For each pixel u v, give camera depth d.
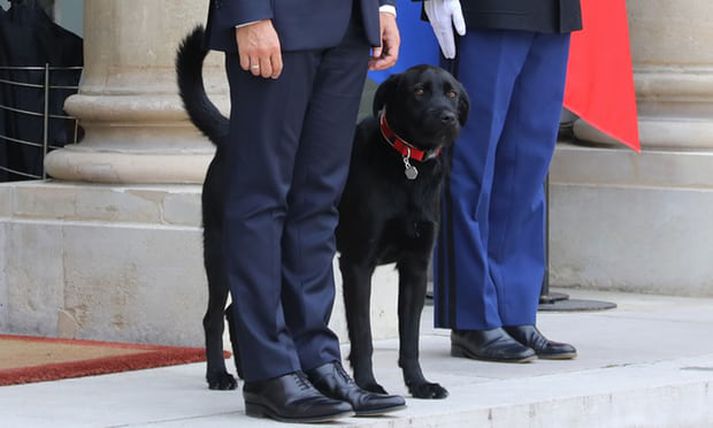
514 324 10.62
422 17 10.38
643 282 14.96
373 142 8.50
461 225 10.34
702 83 14.88
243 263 7.58
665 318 12.96
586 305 13.66
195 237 10.67
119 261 10.98
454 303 10.47
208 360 9.11
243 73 7.47
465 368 10.08
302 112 7.56
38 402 8.45
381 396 7.85
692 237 14.73
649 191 14.89
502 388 9.09
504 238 10.61
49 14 15.77
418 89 8.45
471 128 10.26
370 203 8.41
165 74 11.23
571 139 15.83
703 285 14.70
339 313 11.14
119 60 11.30
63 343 10.89
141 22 11.21
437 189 8.60
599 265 15.16
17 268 11.46
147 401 8.50
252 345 7.62
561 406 8.69
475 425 8.17
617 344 11.31
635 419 9.18
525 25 10.12
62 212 11.32
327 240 7.84
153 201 10.91
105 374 9.64
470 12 10.12
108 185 11.20
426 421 7.91
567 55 10.58
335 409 7.54
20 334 11.48
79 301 11.18
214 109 9.17
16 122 13.42
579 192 15.23
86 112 11.40
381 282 11.62
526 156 10.52
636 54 15.27
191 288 10.70
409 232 8.50
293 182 7.74
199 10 11.22
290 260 7.78
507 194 10.57
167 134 11.23
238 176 7.56
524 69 10.45
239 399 8.59
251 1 7.26
